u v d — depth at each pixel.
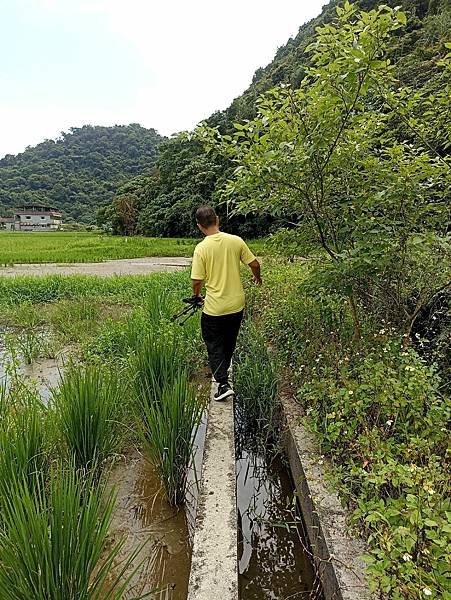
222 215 38.16
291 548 3.08
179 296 9.03
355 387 2.96
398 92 3.64
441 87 3.83
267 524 3.28
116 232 57.00
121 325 6.77
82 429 3.18
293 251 4.23
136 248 30.66
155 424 3.25
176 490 3.21
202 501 2.80
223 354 4.34
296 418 3.85
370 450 2.50
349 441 2.75
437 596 1.53
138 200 55.16
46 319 8.99
